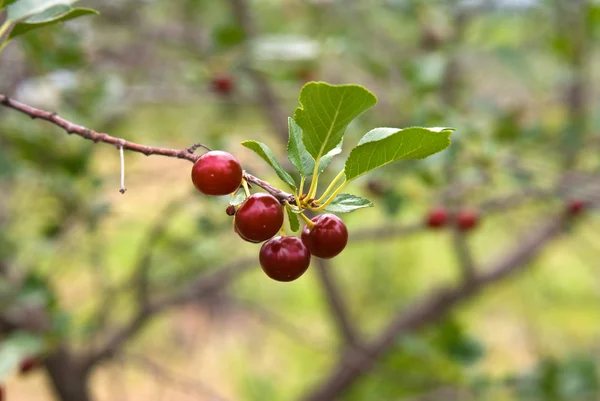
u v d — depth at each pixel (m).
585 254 1.48
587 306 1.66
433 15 1.05
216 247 0.97
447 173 0.82
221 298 1.22
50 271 0.93
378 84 1.01
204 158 0.40
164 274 1.13
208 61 0.93
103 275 0.94
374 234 0.96
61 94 0.81
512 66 1.02
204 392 1.00
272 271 0.41
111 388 1.13
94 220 0.83
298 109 0.39
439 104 0.84
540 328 1.45
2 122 0.77
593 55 1.18
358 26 1.17
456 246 1.03
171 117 1.26
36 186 0.95
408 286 1.63
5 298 0.74
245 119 1.33
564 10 1.03
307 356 1.57
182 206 0.89
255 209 0.40
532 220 1.13
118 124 1.04
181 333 1.37
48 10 0.44
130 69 1.07
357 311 1.54
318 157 0.41
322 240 0.42
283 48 0.83
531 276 1.39
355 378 1.08
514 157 0.84
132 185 1.09
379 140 0.40
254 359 1.43
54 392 0.89
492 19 1.15
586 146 1.00
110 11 1.03
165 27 1.09
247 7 0.99
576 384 0.88
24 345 0.64
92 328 0.82
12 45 0.83
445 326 0.93
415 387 1.12
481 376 0.90
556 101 1.18
